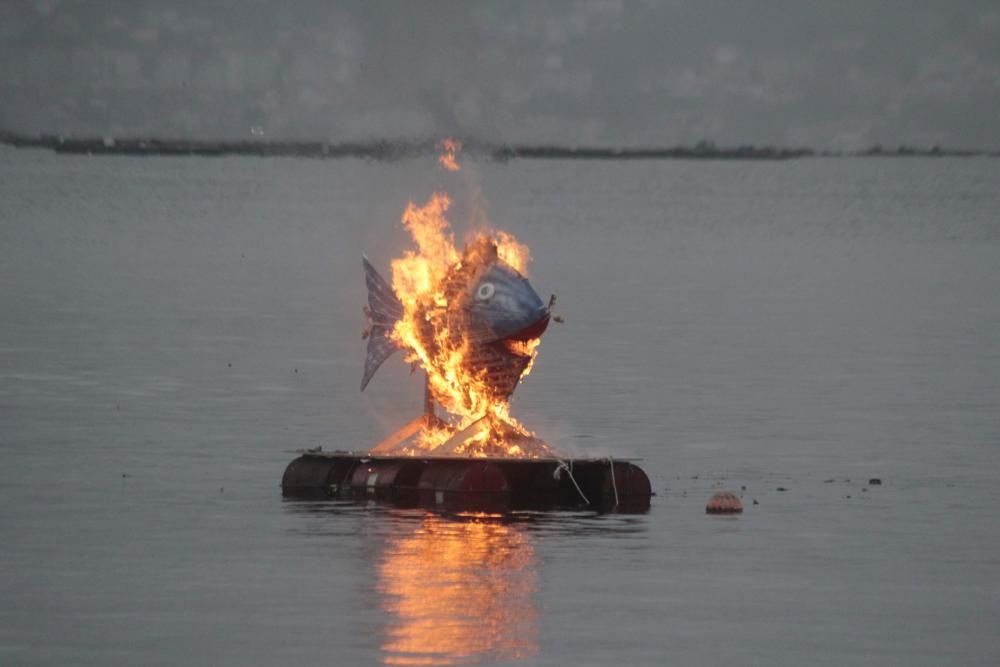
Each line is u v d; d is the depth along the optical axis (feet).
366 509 277.64
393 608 214.90
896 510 280.31
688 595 222.89
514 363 297.53
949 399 418.72
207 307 651.25
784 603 219.82
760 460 329.72
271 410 391.24
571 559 241.96
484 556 243.60
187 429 362.33
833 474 314.96
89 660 194.90
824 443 351.05
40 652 197.67
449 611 213.87
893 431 367.66
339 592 222.28
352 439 350.84
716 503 278.67
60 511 274.57
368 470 292.81
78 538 254.06
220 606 215.72
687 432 363.76
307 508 278.05
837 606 218.79
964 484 305.12
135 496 287.28
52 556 242.37
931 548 251.80
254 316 615.98
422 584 226.58
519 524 266.57
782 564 240.53
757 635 205.67
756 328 595.47
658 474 313.73
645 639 203.51
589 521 269.03
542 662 194.49
